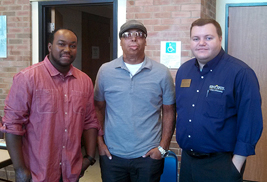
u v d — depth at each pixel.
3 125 1.69
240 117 1.73
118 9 3.35
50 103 1.73
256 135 1.70
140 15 3.21
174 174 2.57
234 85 1.73
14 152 1.69
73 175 1.81
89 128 2.02
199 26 1.76
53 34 1.79
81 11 4.91
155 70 2.08
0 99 3.62
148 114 2.05
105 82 2.12
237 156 1.72
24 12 3.53
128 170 2.08
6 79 3.61
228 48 3.53
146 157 2.04
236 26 3.49
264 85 3.45
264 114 3.47
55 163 1.75
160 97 2.11
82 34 4.95
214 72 1.80
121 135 2.03
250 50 3.46
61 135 1.76
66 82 1.83
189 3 3.09
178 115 1.93
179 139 1.92
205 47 1.75
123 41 2.04
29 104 1.70
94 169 4.00
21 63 3.56
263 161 3.52
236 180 1.74
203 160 1.83
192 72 1.92
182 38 3.13
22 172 1.69
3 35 3.59
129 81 2.05
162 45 3.18
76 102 1.83
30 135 1.73
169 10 3.14
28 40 3.54
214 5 3.50
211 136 1.76
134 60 2.07
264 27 3.40
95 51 5.29
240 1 3.46
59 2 3.49
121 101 2.05
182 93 1.91
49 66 1.79
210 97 1.77
